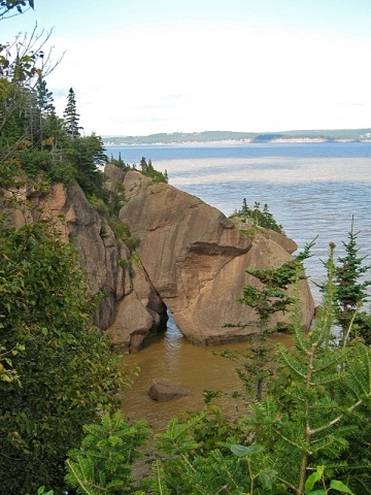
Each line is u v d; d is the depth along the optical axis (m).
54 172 49.53
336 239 96.06
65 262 13.16
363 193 179.50
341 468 5.36
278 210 140.62
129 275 58.25
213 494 5.01
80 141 68.38
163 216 60.16
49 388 12.22
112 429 6.20
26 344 12.12
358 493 5.54
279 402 6.80
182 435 6.14
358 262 20.61
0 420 11.27
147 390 41.09
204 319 55.22
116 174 79.56
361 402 5.21
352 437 5.52
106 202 68.19
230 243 58.12
